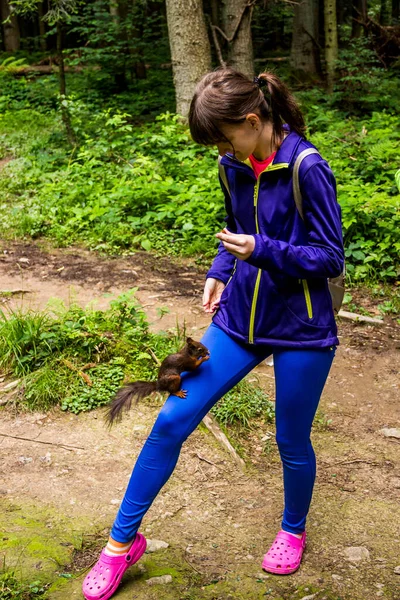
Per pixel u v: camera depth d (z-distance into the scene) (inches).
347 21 900.6
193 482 140.0
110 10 622.5
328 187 92.5
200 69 442.9
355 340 208.8
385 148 335.9
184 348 102.9
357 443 157.9
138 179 328.8
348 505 134.3
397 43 676.1
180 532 124.3
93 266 267.9
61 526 123.1
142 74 635.5
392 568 115.6
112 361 178.1
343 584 111.2
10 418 160.6
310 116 472.1
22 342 180.9
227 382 102.6
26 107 571.8
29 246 291.3
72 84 616.7
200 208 307.0
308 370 100.4
